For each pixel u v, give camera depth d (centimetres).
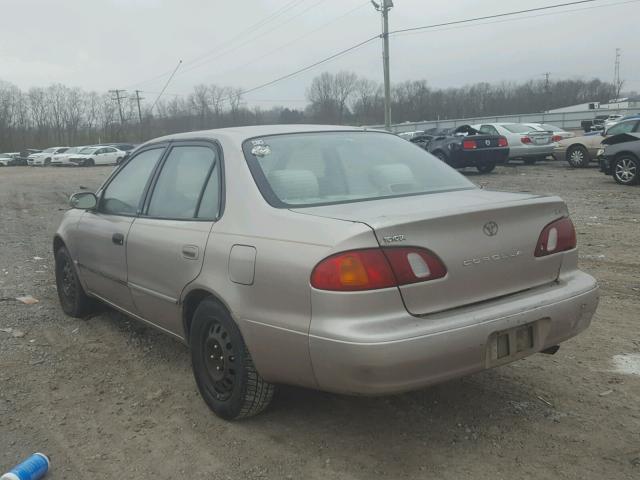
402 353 262
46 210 1477
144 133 6662
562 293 318
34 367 433
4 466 305
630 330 474
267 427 338
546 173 1748
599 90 10612
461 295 288
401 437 323
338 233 274
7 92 8731
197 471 299
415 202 317
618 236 821
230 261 316
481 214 294
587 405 353
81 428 344
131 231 412
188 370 424
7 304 589
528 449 308
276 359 296
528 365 412
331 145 381
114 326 521
